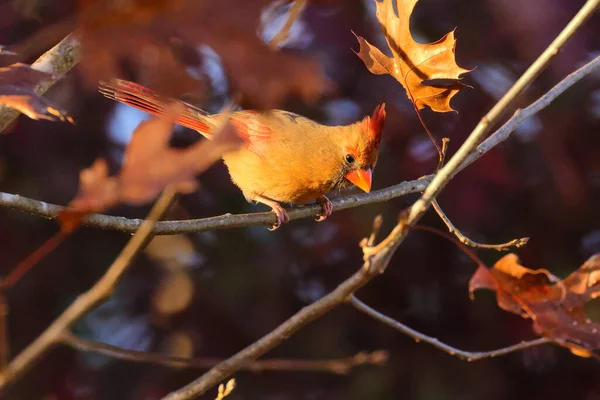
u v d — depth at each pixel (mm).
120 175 3092
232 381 5129
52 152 10734
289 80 2965
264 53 2953
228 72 2955
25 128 10602
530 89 11008
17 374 3316
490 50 10914
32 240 10977
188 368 11227
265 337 5152
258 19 2938
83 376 11430
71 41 5691
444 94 6340
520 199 11055
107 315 11922
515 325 11312
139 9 2869
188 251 11391
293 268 11578
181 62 3002
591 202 11117
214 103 8234
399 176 10734
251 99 2988
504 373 11375
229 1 2904
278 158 8188
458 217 10844
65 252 11141
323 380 11336
